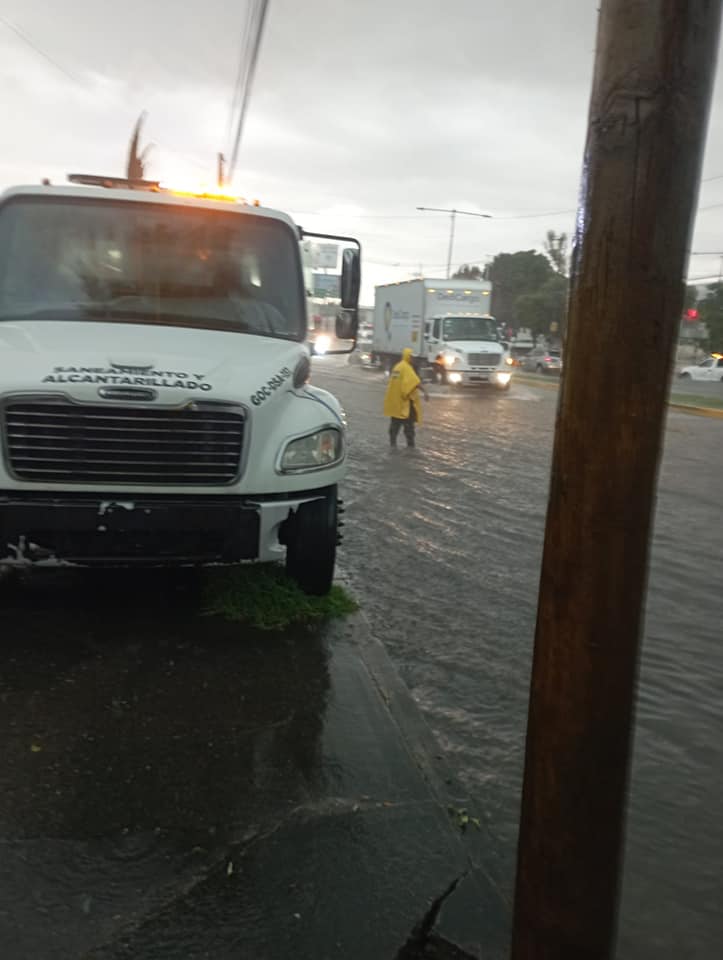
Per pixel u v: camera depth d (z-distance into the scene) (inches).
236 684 160.7
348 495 389.1
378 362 1525.6
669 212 61.2
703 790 146.6
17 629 180.9
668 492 441.1
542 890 73.5
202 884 104.0
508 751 154.0
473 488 420.8
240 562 174.1
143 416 163.3
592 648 67.2
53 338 178.2
